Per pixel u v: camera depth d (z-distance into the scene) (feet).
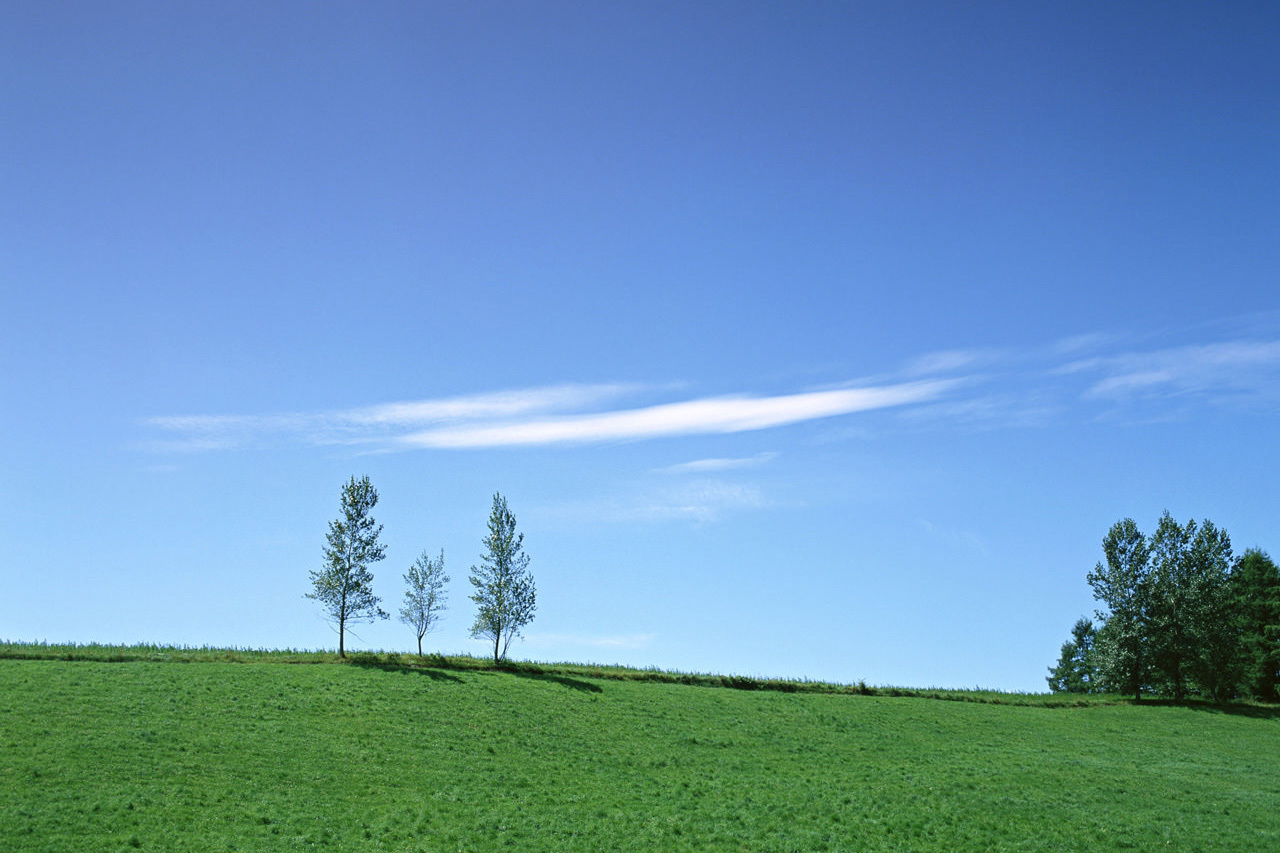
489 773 156.46
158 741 151.84
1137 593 297.94
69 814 119.03
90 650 215.51
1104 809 155.53
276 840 119.34
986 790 164.25
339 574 244.83
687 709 217.36
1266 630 329.11
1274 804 164.66
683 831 135.74
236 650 235.40
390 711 185.98
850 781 167.53
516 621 256.32
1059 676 445.78
